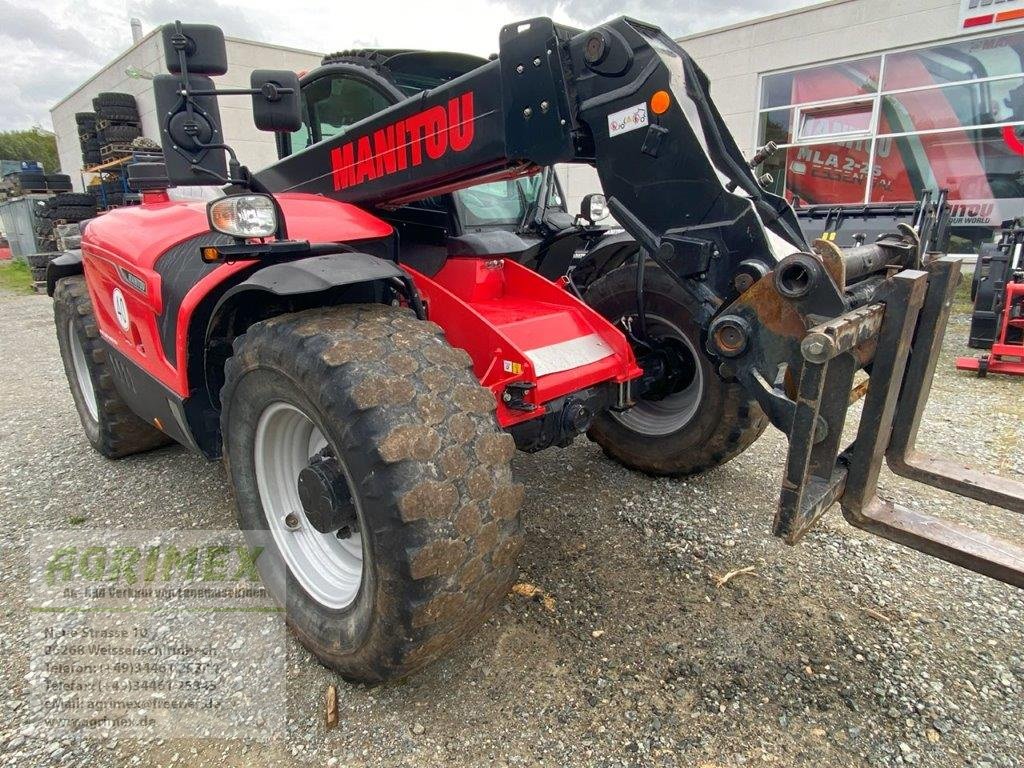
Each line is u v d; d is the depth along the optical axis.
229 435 2.07
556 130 1.91
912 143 11.29
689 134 1.78
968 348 5.92
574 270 3.30
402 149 2.25
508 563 1.70
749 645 2.03
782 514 1.67
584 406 2.42
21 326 7.98
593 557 2.51
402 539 1.51
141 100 13.75
